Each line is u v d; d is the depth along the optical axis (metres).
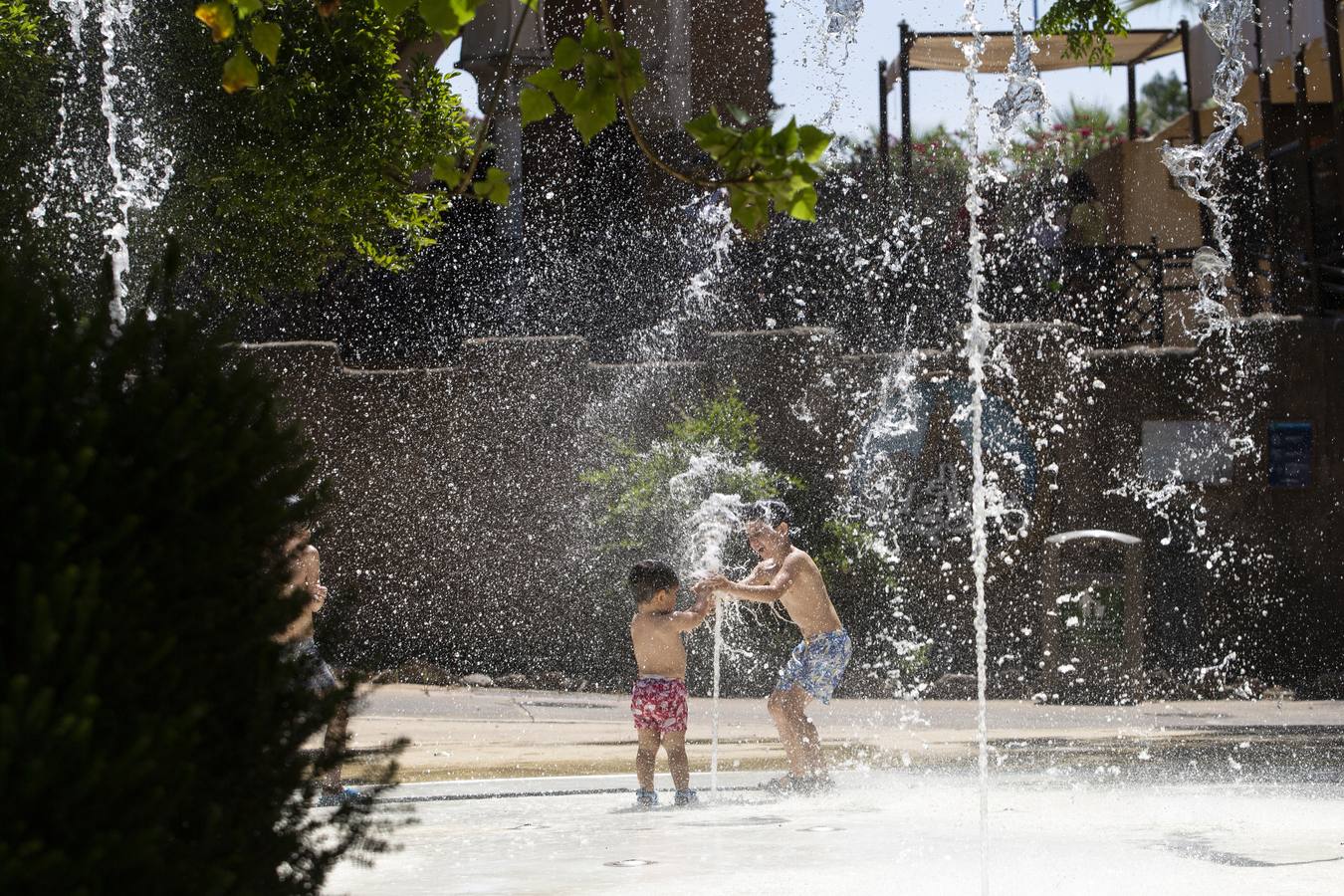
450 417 20.42
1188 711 16.78
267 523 2.93
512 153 22.72
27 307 2.72
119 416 2.73
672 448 19.08
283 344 20.50
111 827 2.39
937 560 20.08
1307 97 23.97
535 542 20.22
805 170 3.54
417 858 6.65
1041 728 14.84
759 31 23.02
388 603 20.22
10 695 2.24
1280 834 7.39
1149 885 5.70
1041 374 20.53
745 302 22.88
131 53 13.33
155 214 13.16
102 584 2.53
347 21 12.62
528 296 23.02
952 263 22.50
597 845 7.08
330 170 12.85
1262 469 20.44
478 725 14.82
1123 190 26.25
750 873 6.13
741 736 14.14
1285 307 21.09
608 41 3.66
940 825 7.82
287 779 2.93
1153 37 24.92
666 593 9.16
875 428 20.31
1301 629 20.20
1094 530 19.39
